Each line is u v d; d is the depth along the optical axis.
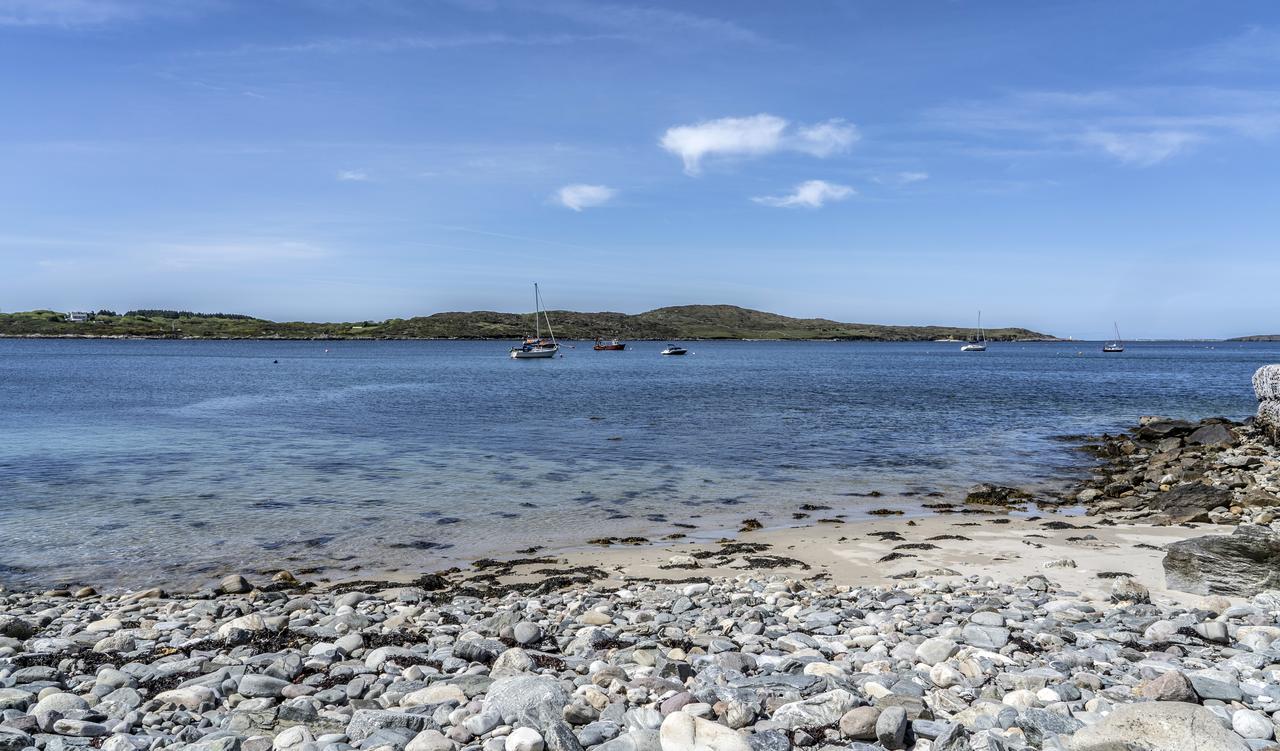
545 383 82.44
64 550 17.38
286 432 38.69
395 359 164.75
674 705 6.84
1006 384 81.06
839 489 24.73
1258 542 12.11
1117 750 5.63
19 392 65.69
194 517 20.42
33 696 7.50
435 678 8.17
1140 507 21.70
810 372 110.75
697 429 40.16
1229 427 36.28
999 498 22.88
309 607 12.60
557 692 7.07
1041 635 9.47
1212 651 8.88
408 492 23.77
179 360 148.00
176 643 9.96
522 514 21.06
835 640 9.95
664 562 16.16
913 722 6.49
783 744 6.06
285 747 6.25
